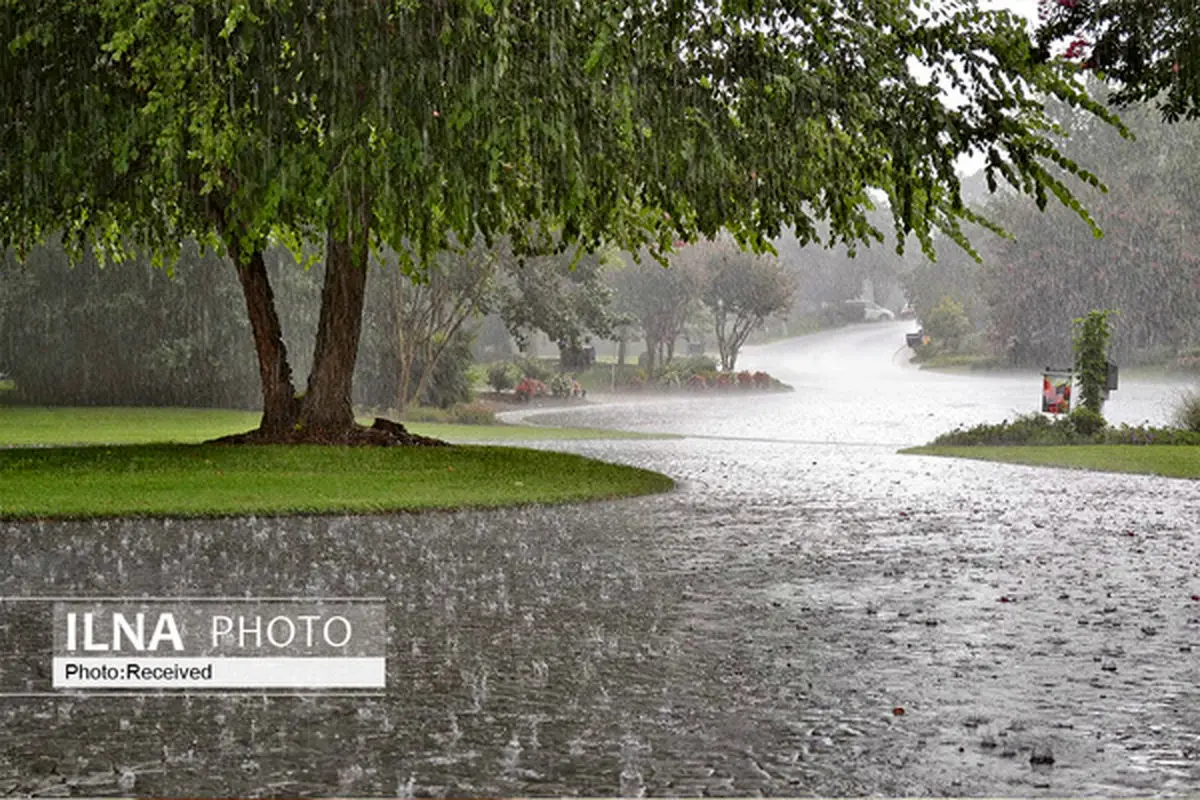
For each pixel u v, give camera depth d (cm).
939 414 4841
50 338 4834
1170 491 1897
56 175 2047
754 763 509
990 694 627
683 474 2205
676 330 8519
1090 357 3173
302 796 467
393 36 1731
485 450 2388
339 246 2439
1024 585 986
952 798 468
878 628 802
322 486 1747
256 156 1806
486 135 1703
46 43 1823
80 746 533
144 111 1702
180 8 1603
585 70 1605
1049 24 1741
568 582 985
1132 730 562
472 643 750
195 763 508
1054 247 8550
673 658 709
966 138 1959
